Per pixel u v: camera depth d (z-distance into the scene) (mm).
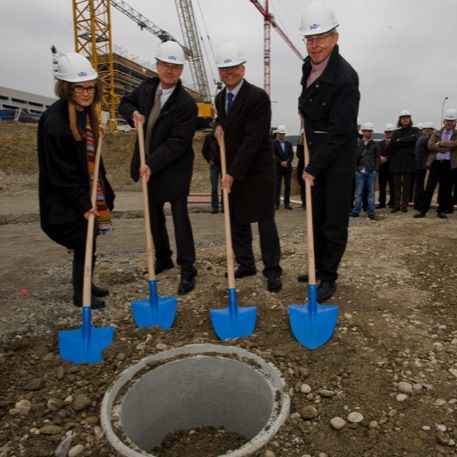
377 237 5617
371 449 1896
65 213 2848
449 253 4703
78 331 2684
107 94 29703
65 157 2709
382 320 2990
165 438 2580
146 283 3830
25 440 2025
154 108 3330
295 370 2445
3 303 3428
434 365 2443
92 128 2949
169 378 2443
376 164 7312
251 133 3143
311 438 1975
